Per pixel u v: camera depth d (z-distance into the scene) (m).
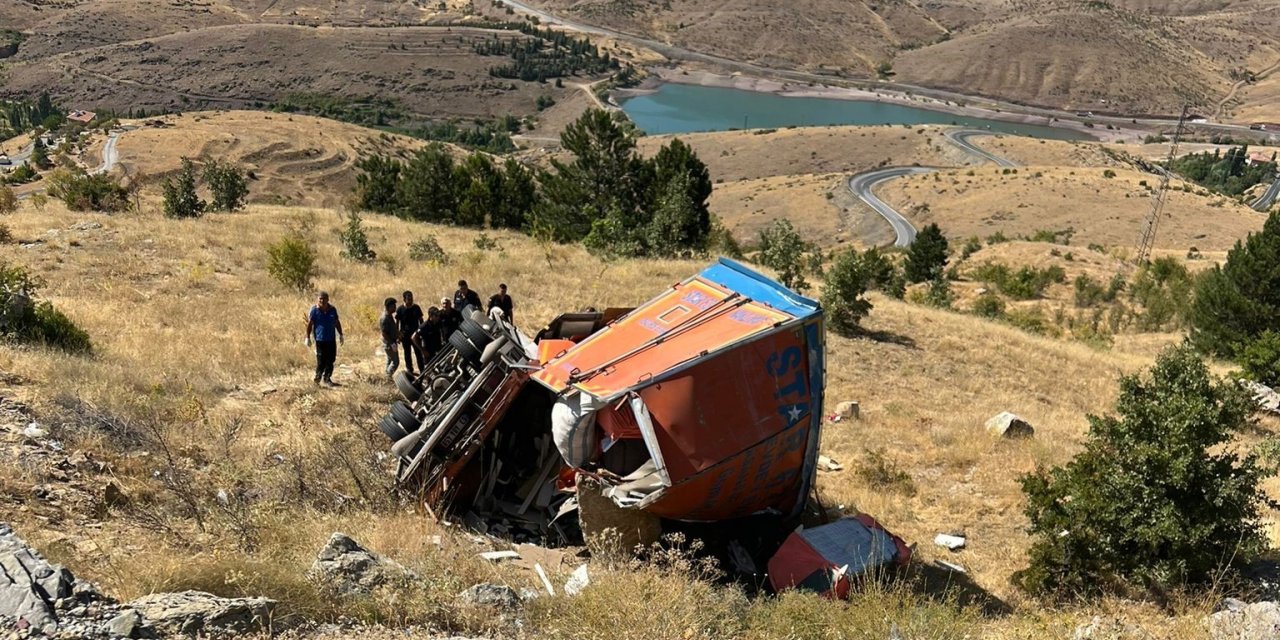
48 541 7.05
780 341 9.52
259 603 5.77
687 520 9.45
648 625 6.62
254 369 14.23
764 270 30.39
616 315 11.59
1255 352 24.58
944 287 40.19
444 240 32.78
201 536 7.77
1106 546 9.44
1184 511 9.35
